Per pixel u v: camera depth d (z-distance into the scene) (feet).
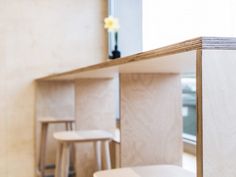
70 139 7.55
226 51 2.50
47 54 12.63
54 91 12.25
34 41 12.50
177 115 5.77
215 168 2.51
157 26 10.37
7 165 12.28
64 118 11.98
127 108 5.61
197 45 2.52
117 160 8.95
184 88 10.48
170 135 5.74
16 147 12.37
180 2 8.98
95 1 13.16
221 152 2.52
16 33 12.31
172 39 9.43
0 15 12.14
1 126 12.19
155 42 10.50
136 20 11.93
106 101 9.75
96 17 13.16
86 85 9.60
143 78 5.67
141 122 5.65
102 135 8.01
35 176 12.44
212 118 2.50
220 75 2.49
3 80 12.20
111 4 13.10
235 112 2.52
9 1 12.23
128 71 5.45
